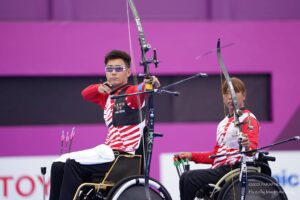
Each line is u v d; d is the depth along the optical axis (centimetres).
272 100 3122
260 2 3172
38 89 3109
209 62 3105
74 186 1728
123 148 1783
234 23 3117
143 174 1777
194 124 3067
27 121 3105
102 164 1761
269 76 3155
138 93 1683
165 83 3122
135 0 3120
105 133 3045
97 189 1720
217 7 3158
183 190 1891
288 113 3125
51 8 3108
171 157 3016
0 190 2908
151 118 1731
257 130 1878
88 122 3128
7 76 3067
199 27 3100
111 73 1819
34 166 2945
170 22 3086
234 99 1842
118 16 3122
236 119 1823
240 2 3162
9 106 3100
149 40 3073
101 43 3070
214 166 1923
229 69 3105
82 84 3122
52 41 3058
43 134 3042
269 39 3125
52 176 1777
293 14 3175
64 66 3066
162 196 1730
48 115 3112
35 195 2933
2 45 3042
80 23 3066
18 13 3098
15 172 2928
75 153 1750
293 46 3138
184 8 3153
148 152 1722
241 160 1805
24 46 3055
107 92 1800
